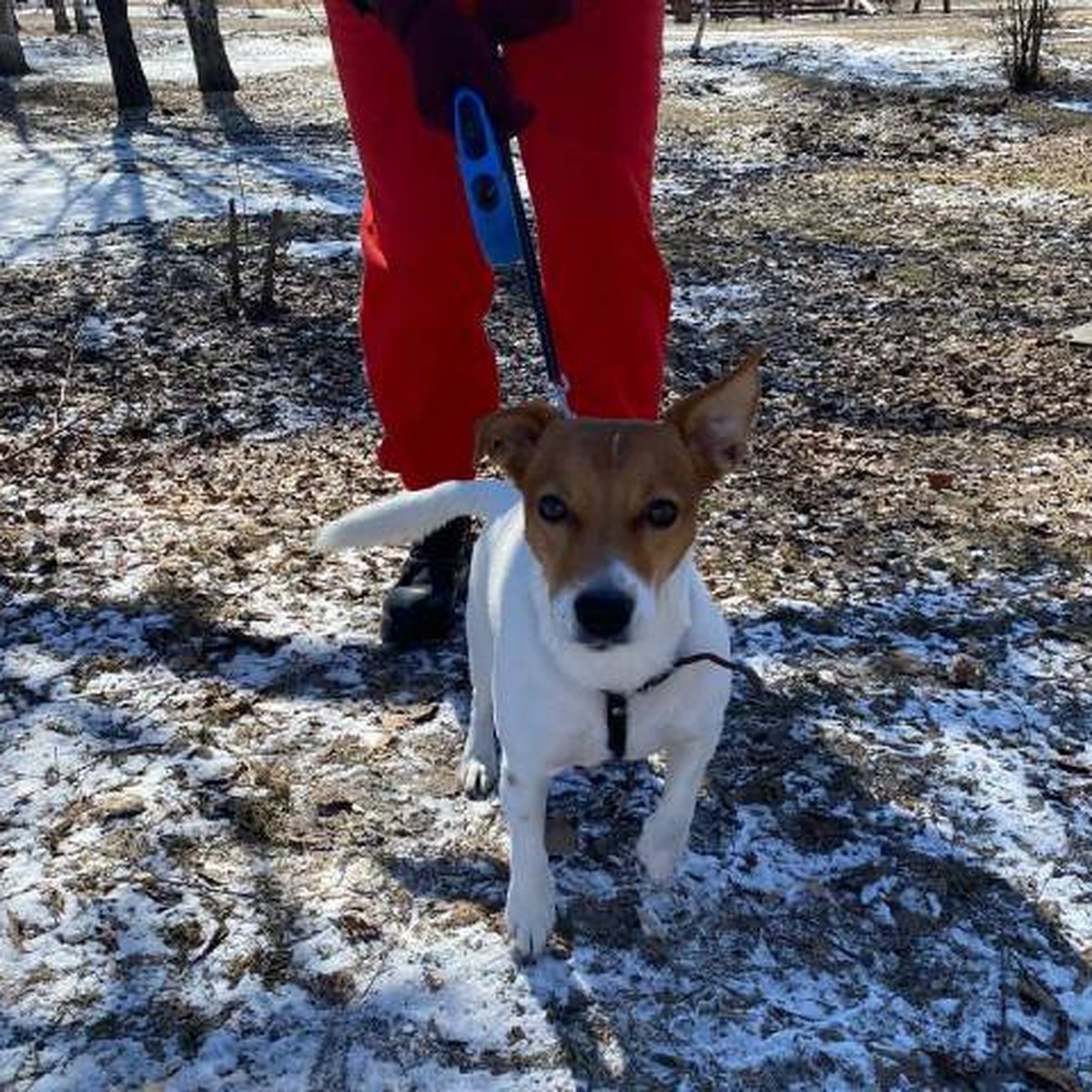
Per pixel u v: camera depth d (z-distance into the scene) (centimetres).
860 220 259
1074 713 94
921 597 110
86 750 88
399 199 91
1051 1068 65
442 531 100
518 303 196
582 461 69
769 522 123
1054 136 359
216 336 180
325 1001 68
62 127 436
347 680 97
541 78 88
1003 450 141
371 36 90
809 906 75
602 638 64
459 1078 64
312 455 138
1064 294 200
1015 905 76
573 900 76
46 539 117
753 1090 64
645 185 90
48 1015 67
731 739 90
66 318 188
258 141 395
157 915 74
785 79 484
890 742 90
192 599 107
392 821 82
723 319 191
